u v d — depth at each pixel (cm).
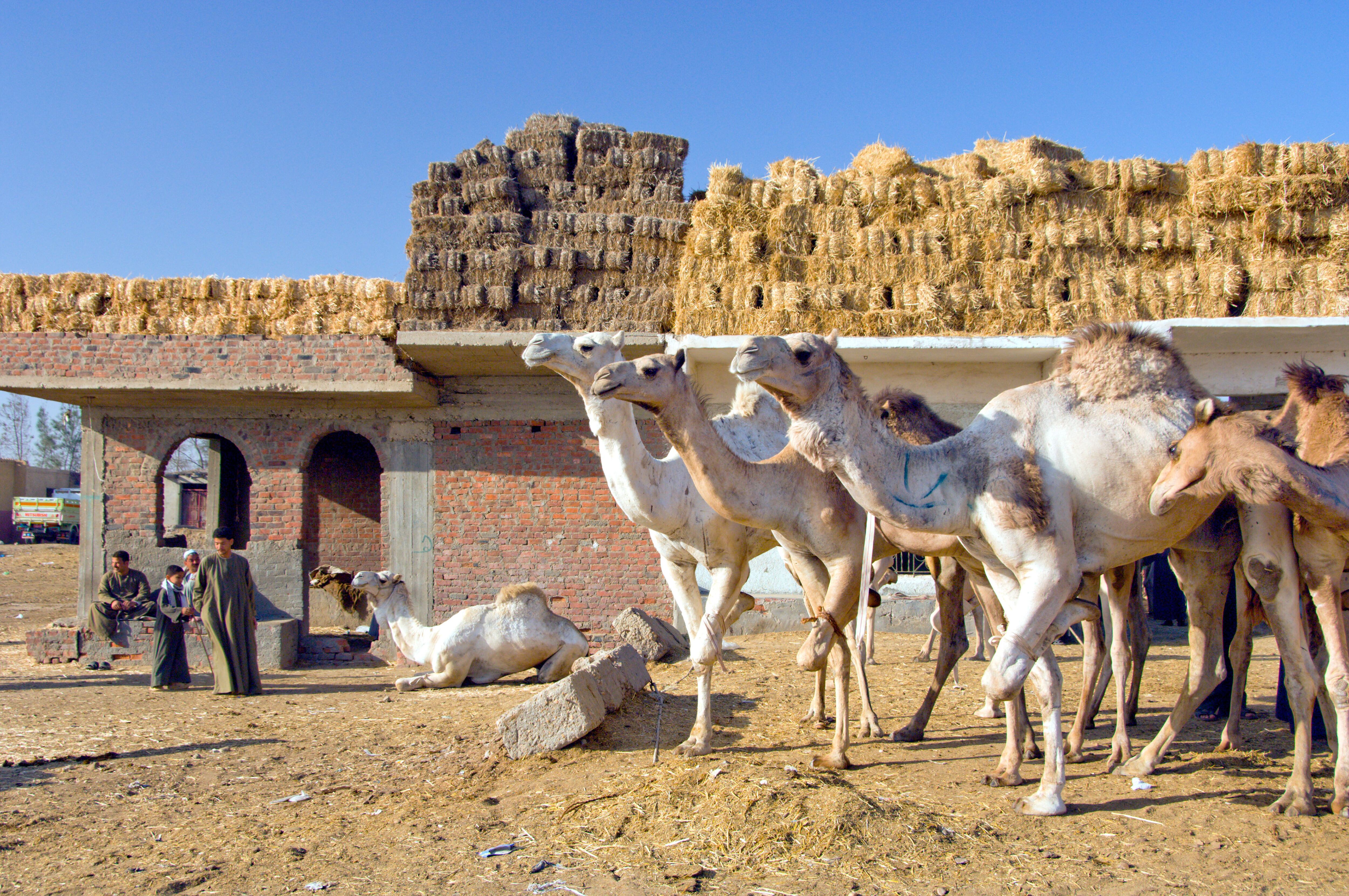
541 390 1238
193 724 781
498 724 628
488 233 1131
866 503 479
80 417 1282
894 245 1109
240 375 1140
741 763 530
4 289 1171
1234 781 529
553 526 1221
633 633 1038
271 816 526
